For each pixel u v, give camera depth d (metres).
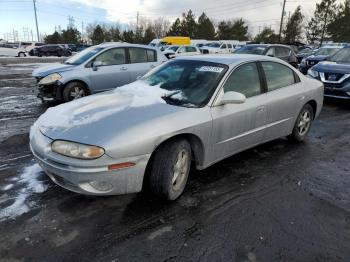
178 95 3.76
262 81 4.41
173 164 3.20
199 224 2.99
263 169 4.29
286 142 5.48
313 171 4.32
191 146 3.55
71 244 2.65
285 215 3.21
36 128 3.34
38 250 2.57
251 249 2.68
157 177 3.15
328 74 8.74
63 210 3.12
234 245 2.72
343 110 8.38
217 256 2.58
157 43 33.66
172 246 2.67
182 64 4.37
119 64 8.36
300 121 5.28
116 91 4.17
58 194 3.41
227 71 3.93
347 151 5.17
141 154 2.95
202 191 3.61
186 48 24.67
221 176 4.02
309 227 3.02
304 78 5.34
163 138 3.07
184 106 3.50
